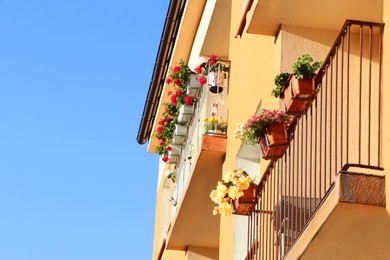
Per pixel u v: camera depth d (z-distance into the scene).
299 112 9.59
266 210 11.02
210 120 15.00
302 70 9.41
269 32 12.23
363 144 11.05
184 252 18.98
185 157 16.95
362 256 8.28
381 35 8.31
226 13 17.53
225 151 14.79
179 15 20.11
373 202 7.55
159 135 18.44
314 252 8.35
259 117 10.37
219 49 18.83
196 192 16.05
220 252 14.59
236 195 11.23
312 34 11.98
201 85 15.99
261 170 12.98
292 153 10.52
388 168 7.58
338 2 11.34
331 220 7.80
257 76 13.09
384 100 8.00
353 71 11.48
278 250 9.88
